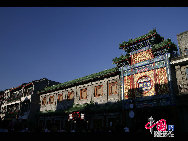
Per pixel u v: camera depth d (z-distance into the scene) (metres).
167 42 15.11
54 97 26.78
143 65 16.88
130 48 18.58
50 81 33.75
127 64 18.50
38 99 30.62
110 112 17.88
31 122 28.08
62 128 22.92
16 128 12.89
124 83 17.95
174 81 14.95
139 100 15.98
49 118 25.92
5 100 38.88
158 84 15.19
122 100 17.28
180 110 13.29
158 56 16.06
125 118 16.38
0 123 12.00
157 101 14.73
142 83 16.50
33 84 30.75
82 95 22.28
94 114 19.45
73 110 20.59
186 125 12.66
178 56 15.23
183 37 17.03
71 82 23.97
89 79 21.28
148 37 16.78
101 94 19.88
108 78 19.62
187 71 14.62
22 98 32.03
